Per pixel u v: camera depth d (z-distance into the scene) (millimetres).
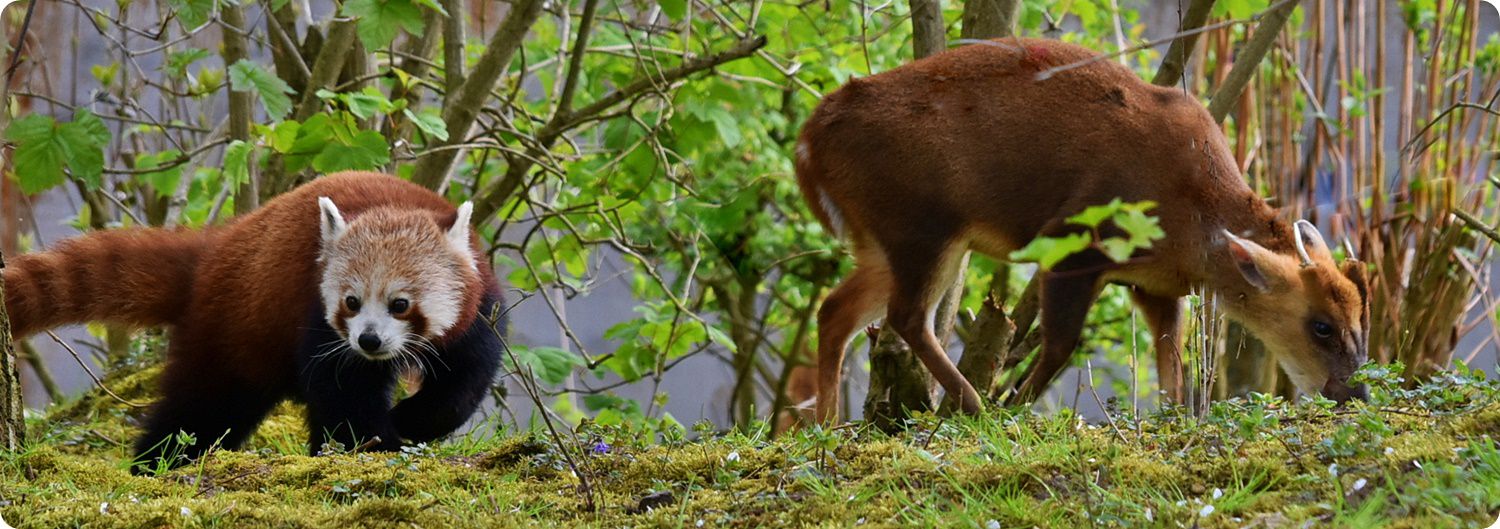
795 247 18047
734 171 17781
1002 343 10648
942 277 10094
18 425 8484
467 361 9727
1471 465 6660
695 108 13906
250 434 10320
